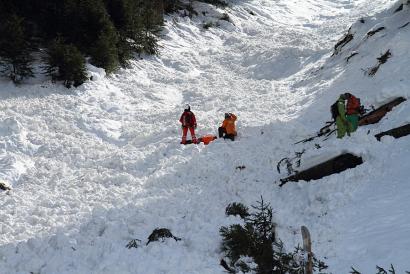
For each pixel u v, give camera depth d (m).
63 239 9.22
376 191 8.73
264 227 8.56
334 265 6.99
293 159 11.98
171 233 9.05
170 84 22.91
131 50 24.55
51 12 21.70
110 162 14.06
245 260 7.91
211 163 13.20
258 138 14.62
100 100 18.94
